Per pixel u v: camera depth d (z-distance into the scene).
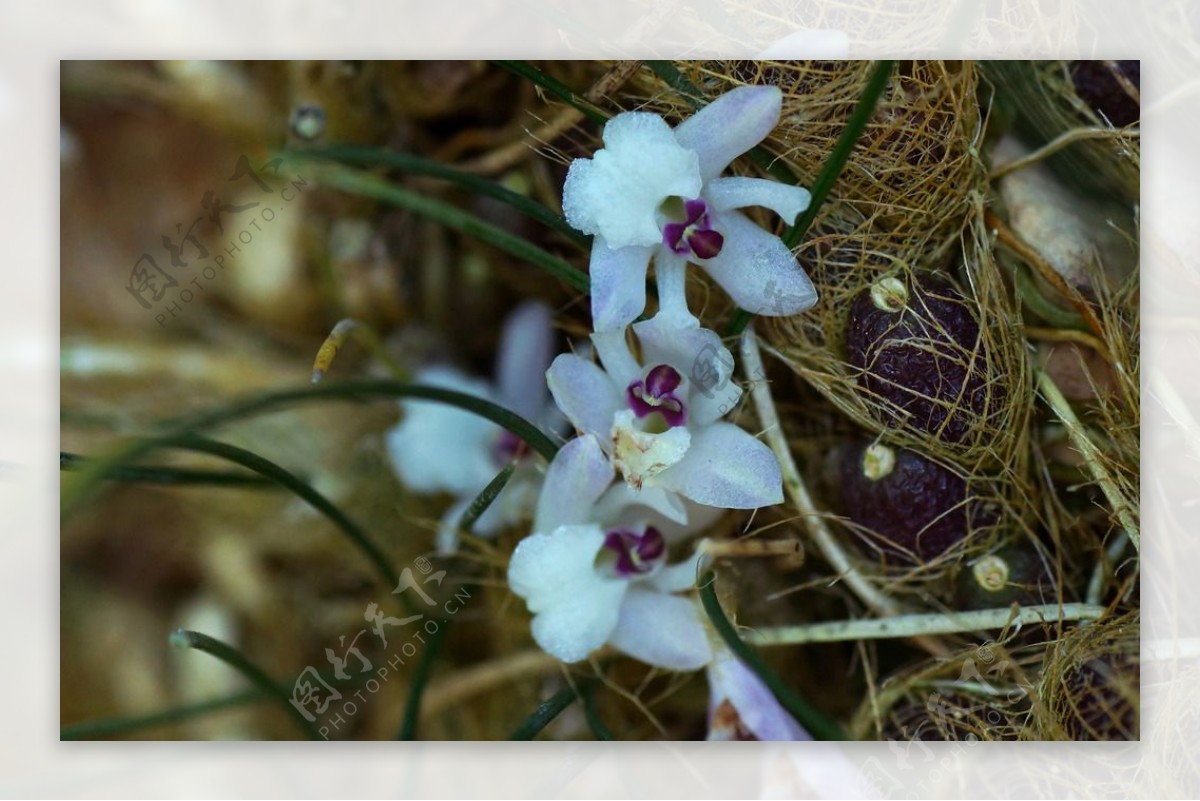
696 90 0.18
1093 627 0.18
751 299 0.18
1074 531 0.18
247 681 0.19
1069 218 0.18
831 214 0.18
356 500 0.19
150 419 0.20
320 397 0.18
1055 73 0.18
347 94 0.19
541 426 0.19
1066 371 0.18
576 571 0.18
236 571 0.19
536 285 0.19
